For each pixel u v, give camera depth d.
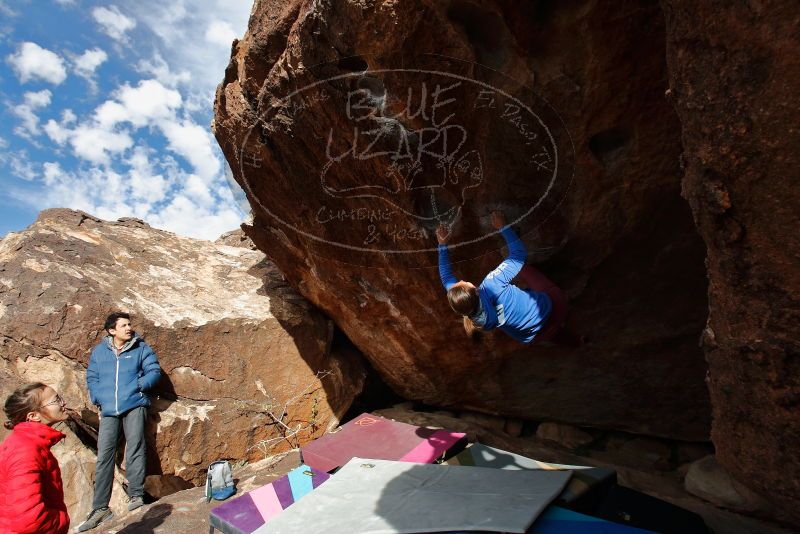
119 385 3.64
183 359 4.24
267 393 4.54
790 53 1.24
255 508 2.68
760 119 1.36
